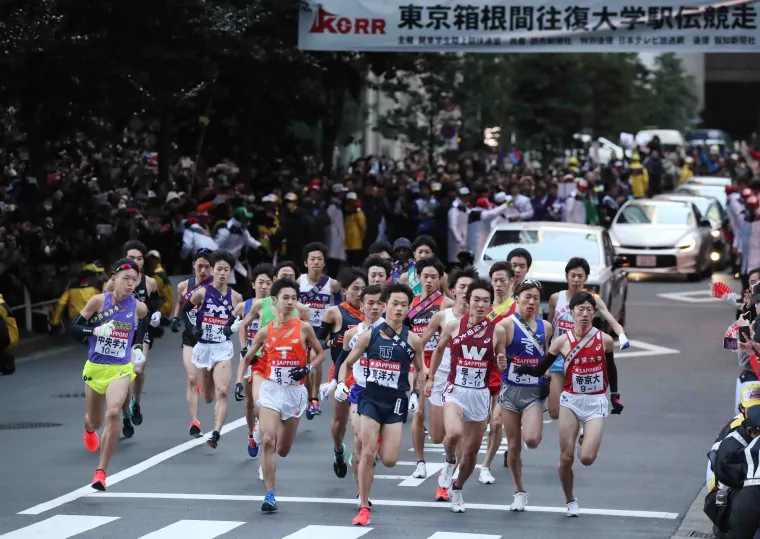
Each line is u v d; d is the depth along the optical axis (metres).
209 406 45.31
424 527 28.80
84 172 79.25
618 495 32.47
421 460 34.44
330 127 103.88
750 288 35.88
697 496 32.25
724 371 53.66
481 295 29.88
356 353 29.55
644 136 175.50
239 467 35.59
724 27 66.06
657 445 38.94
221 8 67.69
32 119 64.50
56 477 34.19
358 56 93.88
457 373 30.06
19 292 60.47
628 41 66.62
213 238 66.94
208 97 84.31
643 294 81.94
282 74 84.12
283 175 94.31
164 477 34.25
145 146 95.38
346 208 81.31
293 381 31.00
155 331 40.56
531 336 30.55
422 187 87.00
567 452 29.66
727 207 91.12
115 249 61.84
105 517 29.70
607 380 30.03
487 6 67.31
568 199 88.19
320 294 40.66
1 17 56.12
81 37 59.41
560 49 67.19
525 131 141.75
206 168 95.62
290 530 28.44
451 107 124.38
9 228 59.28
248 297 65.56
